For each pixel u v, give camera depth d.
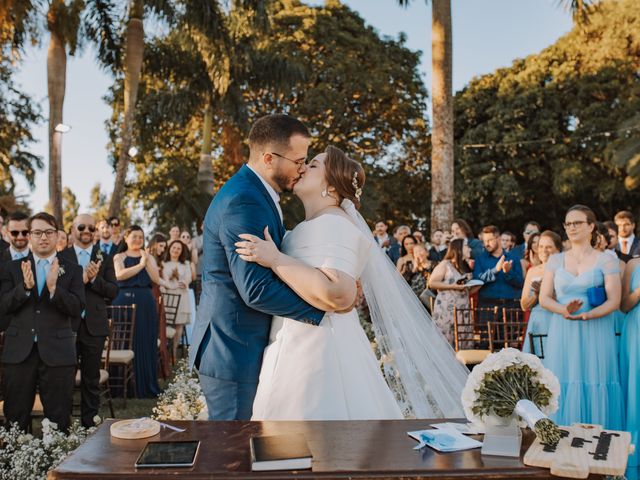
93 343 5.38
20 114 20.58
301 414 2.58
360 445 1.99
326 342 2.65
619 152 20.14
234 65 16.20
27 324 4.55
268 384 2.64
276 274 2.56
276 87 17.31
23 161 21.12
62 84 13.55
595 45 24.05
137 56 13.80
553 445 1.92
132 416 5.93
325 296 2.53
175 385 5.28
